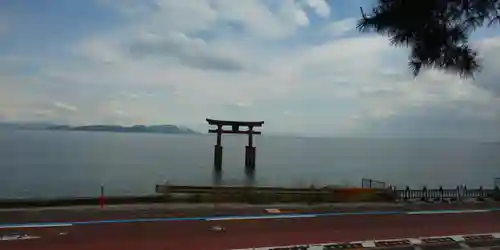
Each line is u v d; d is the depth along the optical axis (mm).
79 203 21406
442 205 24688
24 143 174500
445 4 4938
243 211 20719
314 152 184750
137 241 14141
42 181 58938
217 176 63594
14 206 20156
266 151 179875
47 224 16469
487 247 14719
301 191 26125
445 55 5172
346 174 82938
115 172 72875
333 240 15055
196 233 15594
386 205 24156
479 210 23016
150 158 112625
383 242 14891
